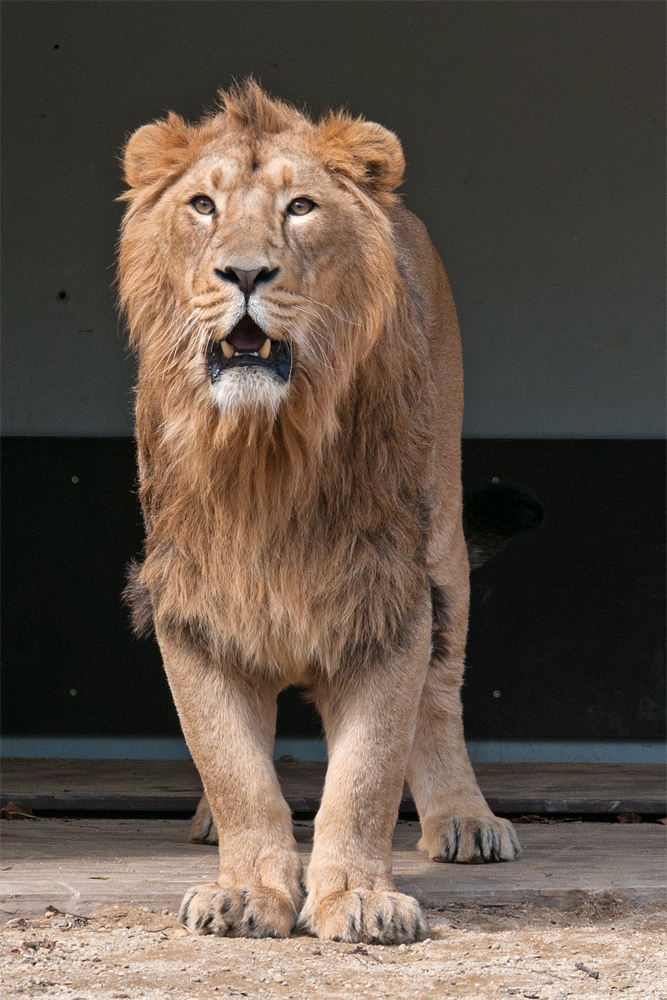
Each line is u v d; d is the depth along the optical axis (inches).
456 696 332.8
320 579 248.4
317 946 235.0
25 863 305.0
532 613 534.6
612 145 555.5
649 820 406.6
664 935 253.0
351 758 251.4
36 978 214.4
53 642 538.3
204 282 228.1
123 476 542.9
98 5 555.8
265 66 554.6
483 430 554.9
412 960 228.8
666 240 555.2
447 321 352.5
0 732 537.0
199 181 235.3
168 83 555.2
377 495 249.1
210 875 286.5
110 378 555.2
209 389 231.6
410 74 556.1
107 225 558.9
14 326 558.6
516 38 555.5
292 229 231.5
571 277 557.0
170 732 535.2
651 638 534.9
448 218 557.9
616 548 537.0
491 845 307.6
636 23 553.6
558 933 253.3
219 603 250.8
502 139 556.7
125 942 239.0
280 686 277.3
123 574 539.5
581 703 534.0
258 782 253.1
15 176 559.8
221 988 209.9
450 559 335.9
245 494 241.6
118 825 377.7
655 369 553.9
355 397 244.5
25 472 542.9
